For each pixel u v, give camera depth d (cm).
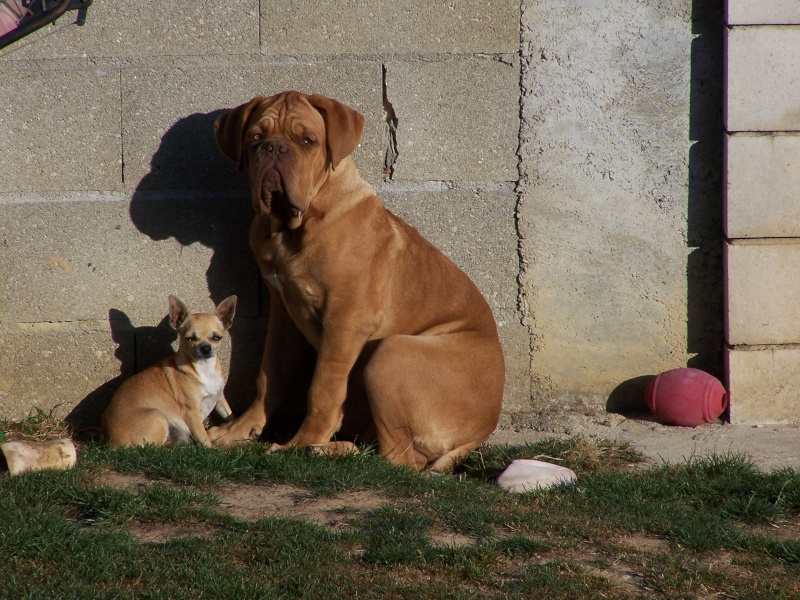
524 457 806
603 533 615
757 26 889
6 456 683
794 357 924
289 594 513
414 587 523
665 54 912
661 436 888
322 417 806
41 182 887
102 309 902
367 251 802
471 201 922
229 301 830
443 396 791
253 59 894
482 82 909
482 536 600
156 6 881
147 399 808
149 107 890
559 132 917
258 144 772
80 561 535
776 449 844
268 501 660
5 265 889
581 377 945
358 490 685
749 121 899
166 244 904
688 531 611
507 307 934
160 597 499
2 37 756
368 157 914
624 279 934
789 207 910
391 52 902
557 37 906
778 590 532
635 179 926
